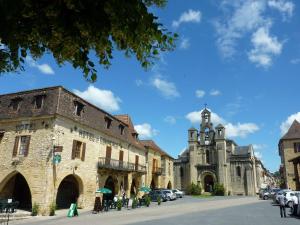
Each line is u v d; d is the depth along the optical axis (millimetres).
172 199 39969
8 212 21484
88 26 3914
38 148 24328
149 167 42812
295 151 47219
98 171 29812
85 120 28312
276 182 118375
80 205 27031
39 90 26688
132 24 4027
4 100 27766
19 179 26812
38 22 3908
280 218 18891
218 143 59000
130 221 18469
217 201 37812
